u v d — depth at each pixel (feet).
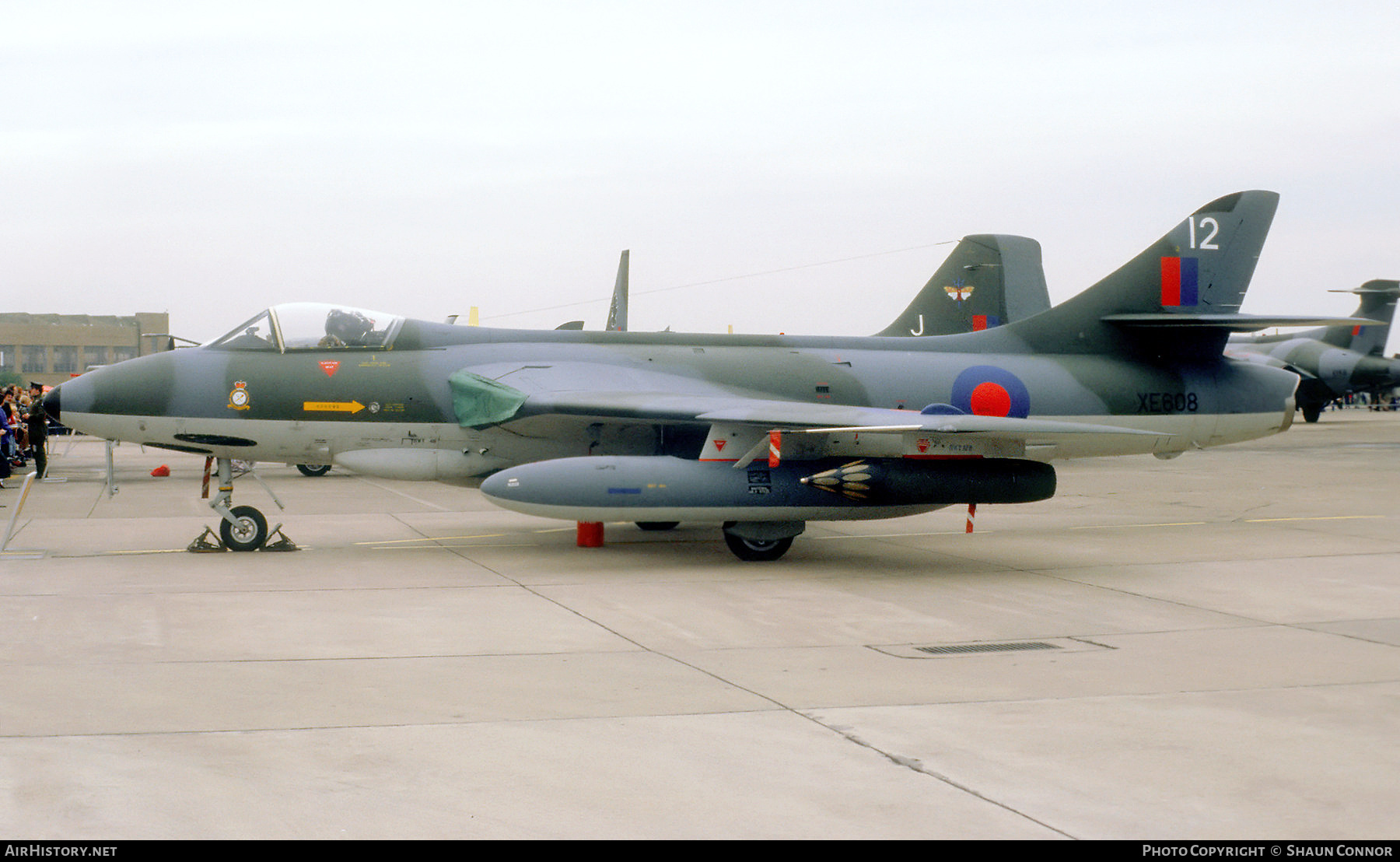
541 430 48.32
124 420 46.16
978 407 53.88
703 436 49.29
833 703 22.74
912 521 58.08
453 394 47.52
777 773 18.30
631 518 41.83
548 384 46.65
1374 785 17.92
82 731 20.31
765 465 42.57
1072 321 56.95
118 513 58.80
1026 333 56.80
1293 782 18.03
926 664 26.32
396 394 47.62
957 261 90.89
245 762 18.67
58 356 359.87
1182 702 22.89
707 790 17.49
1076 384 55.42
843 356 53.62
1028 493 43.24
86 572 39.78
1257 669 25.94
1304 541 50.14
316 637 28.94
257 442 46.91
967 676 25.13
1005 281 91.15
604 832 15.78
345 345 48.03
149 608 32.73
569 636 29.53
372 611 32.76
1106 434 41.68
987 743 19.95
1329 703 22.81
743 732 20.57
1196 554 46.19
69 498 67.36
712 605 34.19
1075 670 25.80
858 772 18.39
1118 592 37.01
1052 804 16.99
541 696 23.13
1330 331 168.04
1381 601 35.32
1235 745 19.94
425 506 63.82
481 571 40.75
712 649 28.02
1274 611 33.63
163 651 27.09
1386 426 172.86
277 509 62.03
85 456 112.27
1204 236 57.57
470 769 18.40
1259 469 92.12
